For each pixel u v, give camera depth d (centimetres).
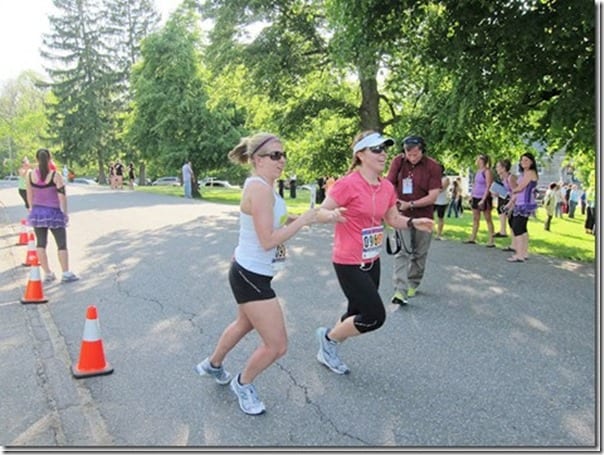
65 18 5131
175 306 604
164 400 371
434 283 716
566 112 887
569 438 320
